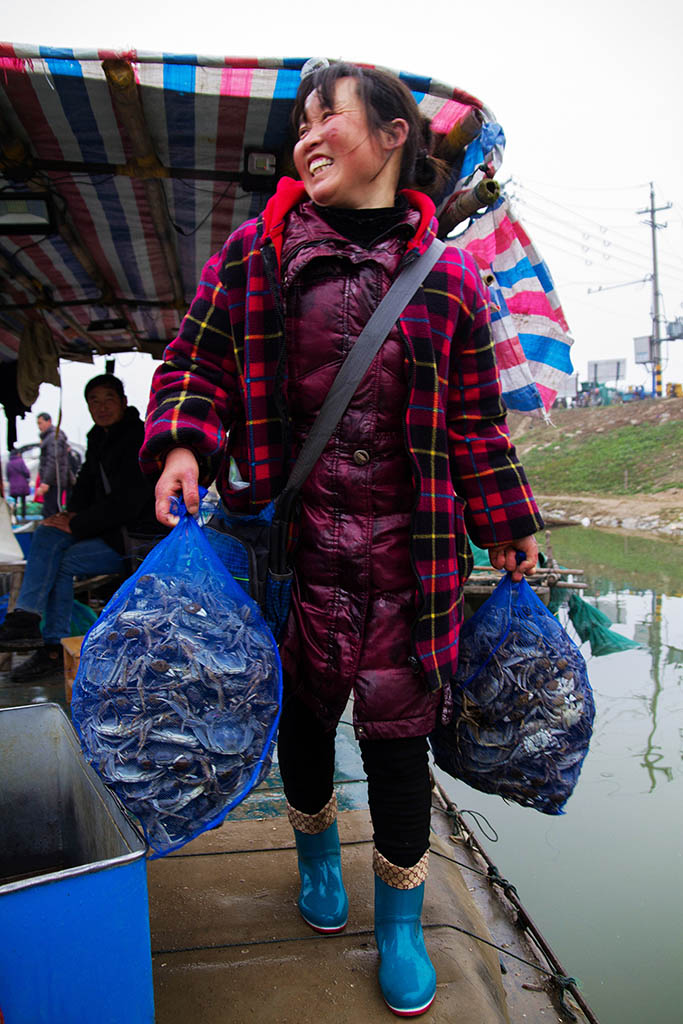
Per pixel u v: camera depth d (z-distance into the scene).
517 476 1.58
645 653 6.79
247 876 1.90
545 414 3.85
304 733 1.59
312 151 1.42
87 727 1.17
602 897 3.01
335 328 1.40
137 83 2.56
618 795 3.98
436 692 1.47
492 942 1.94
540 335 3.94
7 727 1.65
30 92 2.63
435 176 1.61
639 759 4.44
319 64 2.44
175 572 1.27
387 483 1.42
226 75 2.56
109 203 3.56
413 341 1.39
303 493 1.44
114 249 4.13
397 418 1.41
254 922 1.71
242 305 1.44
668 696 5.57
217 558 1.34
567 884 3.11
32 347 4.92
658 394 40.16
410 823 1.45
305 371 1.42
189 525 1.33
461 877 2.12
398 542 1.42
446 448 1.47
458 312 1.48
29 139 2.98
